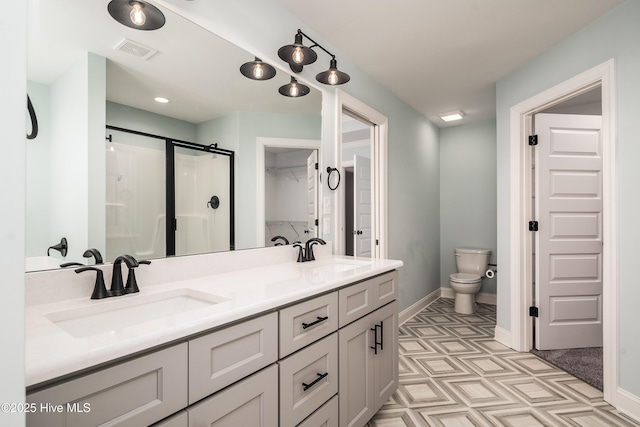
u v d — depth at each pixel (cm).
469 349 280
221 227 166
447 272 466
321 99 228
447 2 193
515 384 221
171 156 146
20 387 39
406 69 281
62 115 113
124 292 116
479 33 226
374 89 299
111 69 126
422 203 408
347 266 200
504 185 292
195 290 125
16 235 40
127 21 131
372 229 314
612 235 193
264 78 188
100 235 122
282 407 116
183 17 148
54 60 112
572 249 275
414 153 385
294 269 175
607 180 196
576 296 275
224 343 96
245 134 179
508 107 290
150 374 79
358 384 162
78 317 101
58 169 112
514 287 278
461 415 187
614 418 182
